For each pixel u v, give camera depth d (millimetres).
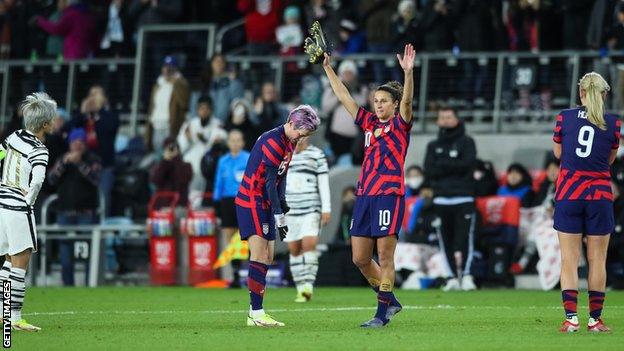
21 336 40781
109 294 69625
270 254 44344
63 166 83750
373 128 42781
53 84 100375
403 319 47875
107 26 101750
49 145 87000
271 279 78562
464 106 87375
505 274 75500
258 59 93500
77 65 99812
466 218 73188
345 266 77938
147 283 84750
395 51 89125
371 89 84125
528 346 36438
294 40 95188
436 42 88812
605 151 40844
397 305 44094
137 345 37438
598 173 41000
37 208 87312
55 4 107562
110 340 39188
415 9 91875
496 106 86000
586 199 40875
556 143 41750
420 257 76812
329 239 83312
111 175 89562
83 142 84375
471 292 69938
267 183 43094
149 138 93500
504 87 86000
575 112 41312
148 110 95438
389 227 41969
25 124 42531
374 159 42438
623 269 72812
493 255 75875
